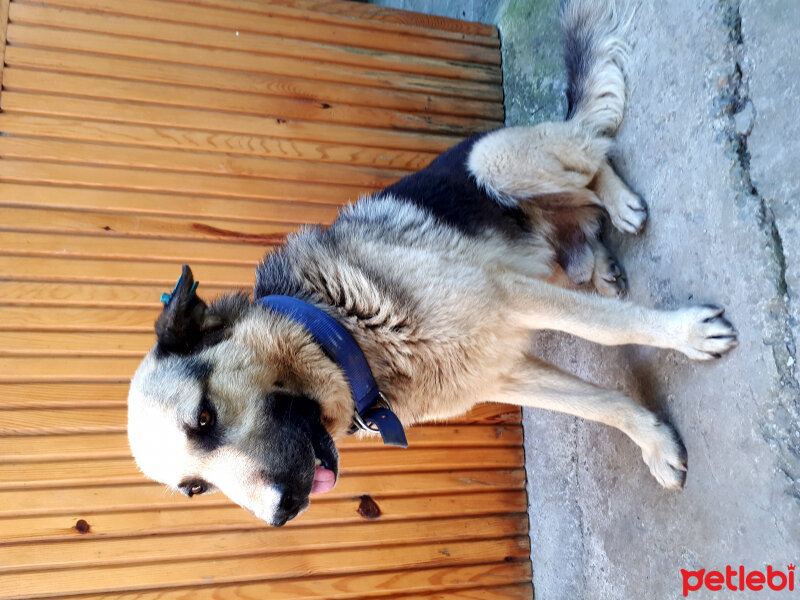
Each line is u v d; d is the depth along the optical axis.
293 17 1.30
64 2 1.19
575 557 1.11
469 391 0.85
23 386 1.05
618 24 0.94
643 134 0.90
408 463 1.20
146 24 1.22
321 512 1.15
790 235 0.68
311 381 0.77
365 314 0.80
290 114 1.27
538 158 0.94
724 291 0.76
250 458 0.70
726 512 0.75
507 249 0.95
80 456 1.06
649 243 0.90
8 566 1.02
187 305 0.77
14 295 1.07
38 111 1.14
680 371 0.83
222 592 1.09
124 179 1.16
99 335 1.10
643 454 0.88
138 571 1.07
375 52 1.34
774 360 0.69
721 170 0.76
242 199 1.22
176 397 0.72
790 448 0.67
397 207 0.91
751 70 0.72
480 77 1.40
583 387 0.90
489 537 1.24
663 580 0.87
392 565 1.17
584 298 0.83
